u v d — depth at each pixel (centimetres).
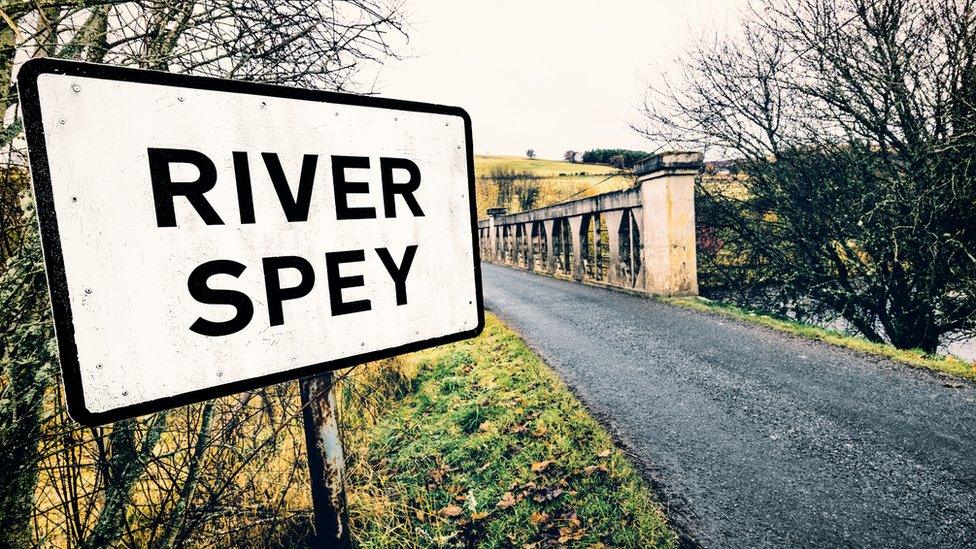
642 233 911
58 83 86
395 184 129
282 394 234
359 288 123
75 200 88
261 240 108
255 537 239
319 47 226
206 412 203
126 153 92
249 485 231
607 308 807
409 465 352
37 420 154
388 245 128
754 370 478
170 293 97
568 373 496
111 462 177
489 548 269
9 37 154
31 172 84
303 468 263
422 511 297
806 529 261
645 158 862
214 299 103
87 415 89
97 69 89
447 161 140
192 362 100
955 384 416
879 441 338
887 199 705
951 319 724
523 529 280
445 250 139
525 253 1675
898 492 286
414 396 478
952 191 650
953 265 706
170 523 196
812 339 569
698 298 824
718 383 452
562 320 738
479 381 493
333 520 206
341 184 120
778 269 941
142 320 95
